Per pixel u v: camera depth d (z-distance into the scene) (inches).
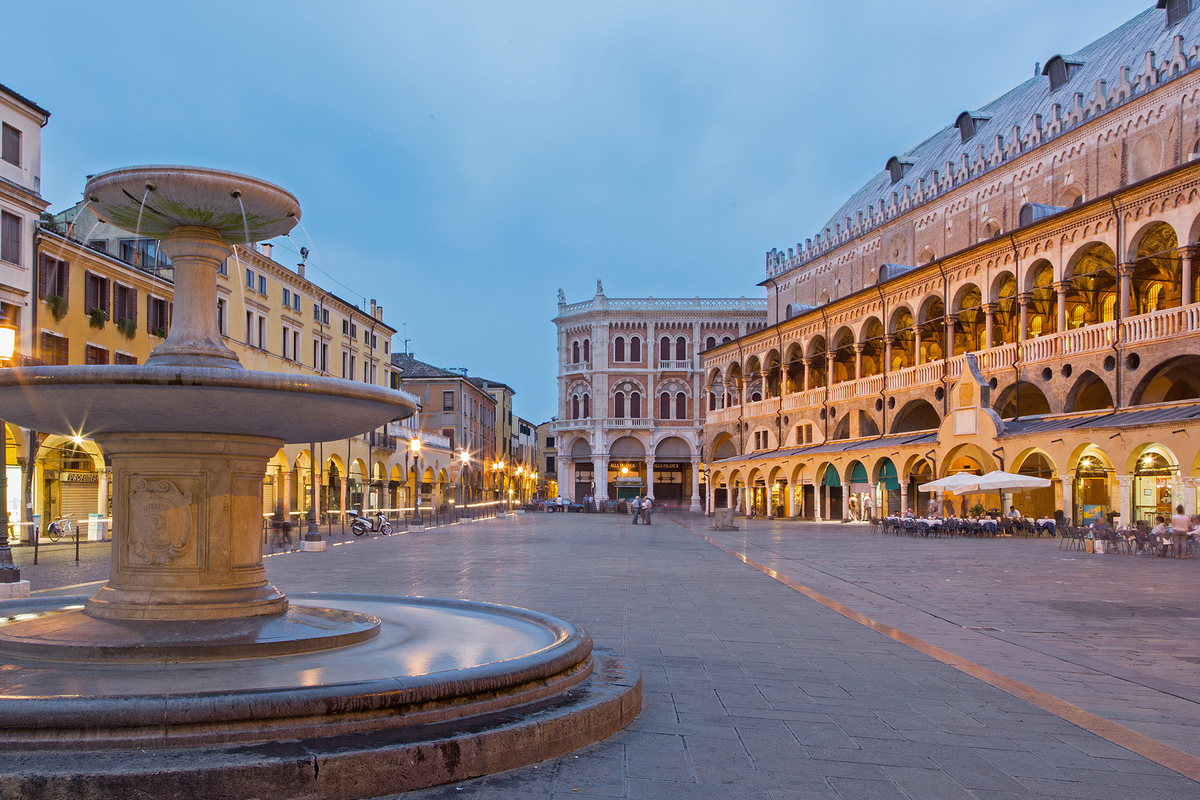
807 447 2086.6
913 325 1729.8
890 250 2126.0
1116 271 1243.8
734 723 249.8
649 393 3243.1
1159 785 202.1
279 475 1715.1
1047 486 1257.4
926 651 373.4
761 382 2445.9
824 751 224.1
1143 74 1391.5
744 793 190.9
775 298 2817.4
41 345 1151.6
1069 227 1321.4
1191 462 999.0
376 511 1915.6
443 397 3193.9
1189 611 518.3
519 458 4953.3
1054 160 1576.0
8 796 155.5
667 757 215.3
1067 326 1556.3
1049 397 1339.8
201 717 179.8
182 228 303.0
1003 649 389.4
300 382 257.6
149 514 279.6
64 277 1200.2
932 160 2167.8
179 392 248.8
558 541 1259.8
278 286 1804.9
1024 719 260.2
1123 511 1100.5
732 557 934.4
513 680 224.5
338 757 174.2
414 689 202.4
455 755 190.5
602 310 3270.2
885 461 1724.9
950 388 1546.5
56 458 1258.0
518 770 201.2
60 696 181.3
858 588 634.8
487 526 1894.7
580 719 220.4
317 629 275.7
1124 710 279.3
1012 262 1440.7
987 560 903.7
